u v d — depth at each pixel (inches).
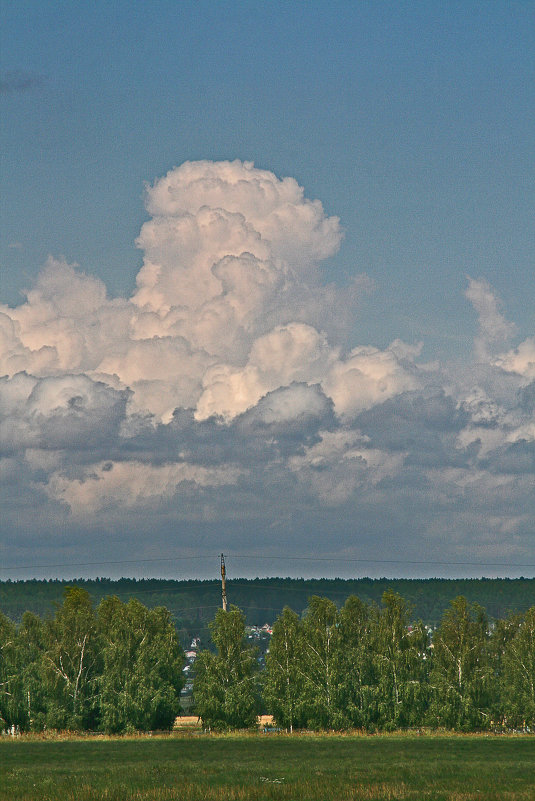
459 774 7450.8
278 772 7608.3
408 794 6092.5
